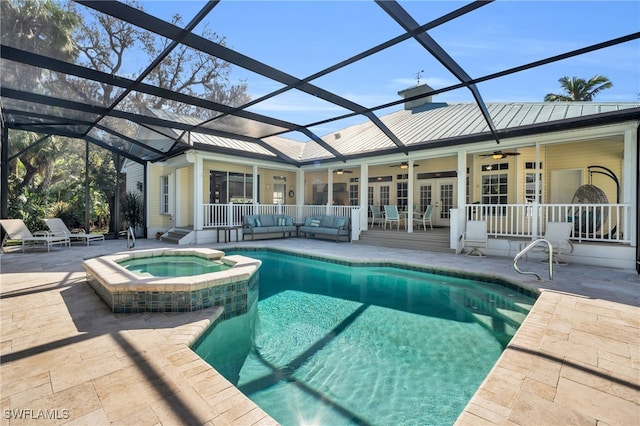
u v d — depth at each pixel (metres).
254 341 3.90
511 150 10.16
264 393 2.81
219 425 1.87
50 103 6.45
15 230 8.69
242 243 10.88
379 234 10.82
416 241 9.95
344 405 2.64
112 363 2.61
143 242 11.08
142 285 3.93
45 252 8.52
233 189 13.27
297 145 16.34
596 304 4.16
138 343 3.01
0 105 7.12
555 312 3.85
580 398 2.15
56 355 2.74
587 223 7.30
